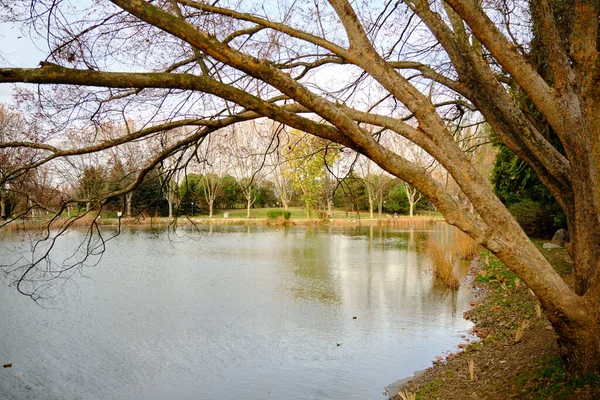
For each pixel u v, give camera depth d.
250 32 5.85
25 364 8.81
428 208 54.44
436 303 12.71
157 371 8.40
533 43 7.18
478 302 12.12
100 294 14.59
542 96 4.84
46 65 3.20
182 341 10.01
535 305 9.60
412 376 7.71
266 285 15.74
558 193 5.66
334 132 4.29
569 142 4.84
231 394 7.36
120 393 7.52
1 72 3.08
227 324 11.21
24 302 13.57
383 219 44.25
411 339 9.64
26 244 23.80
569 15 7.08
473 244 21.41
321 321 11.27
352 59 4.75
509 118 5.61
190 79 3.69
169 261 21.39
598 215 4.36
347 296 13.91
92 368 8.59
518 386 5.48
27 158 5.52
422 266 19.39
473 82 5.97
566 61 4.81
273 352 9.20
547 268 4.42
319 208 51.31
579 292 4.91
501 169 19.55
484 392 5.82
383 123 4.82
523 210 18.30
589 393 4.48
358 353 8.96
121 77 3.42
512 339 7.73
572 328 4.66
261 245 27.78
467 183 4.38
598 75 4.01
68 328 11.03
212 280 16.75
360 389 7.33
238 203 59.72
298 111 5.51
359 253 23.78
